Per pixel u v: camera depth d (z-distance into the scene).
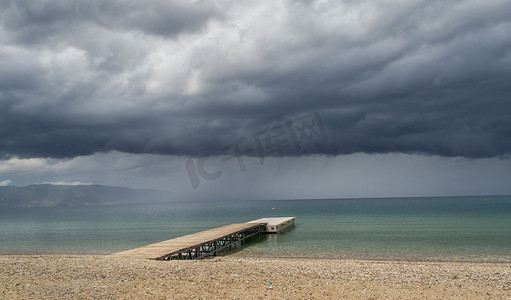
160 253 21.78
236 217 102.31
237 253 31.03
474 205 150.00
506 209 110.69
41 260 17.83
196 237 30.52
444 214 89.62
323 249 32.97
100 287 11.80
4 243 44.53
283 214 110.81
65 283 12.42
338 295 11.57
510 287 12.97
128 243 42.56
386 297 11.43
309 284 12.98
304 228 54.56
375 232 48.06
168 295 11.00
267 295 11.31
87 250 36.78
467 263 24.61
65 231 63.56
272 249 33.28
